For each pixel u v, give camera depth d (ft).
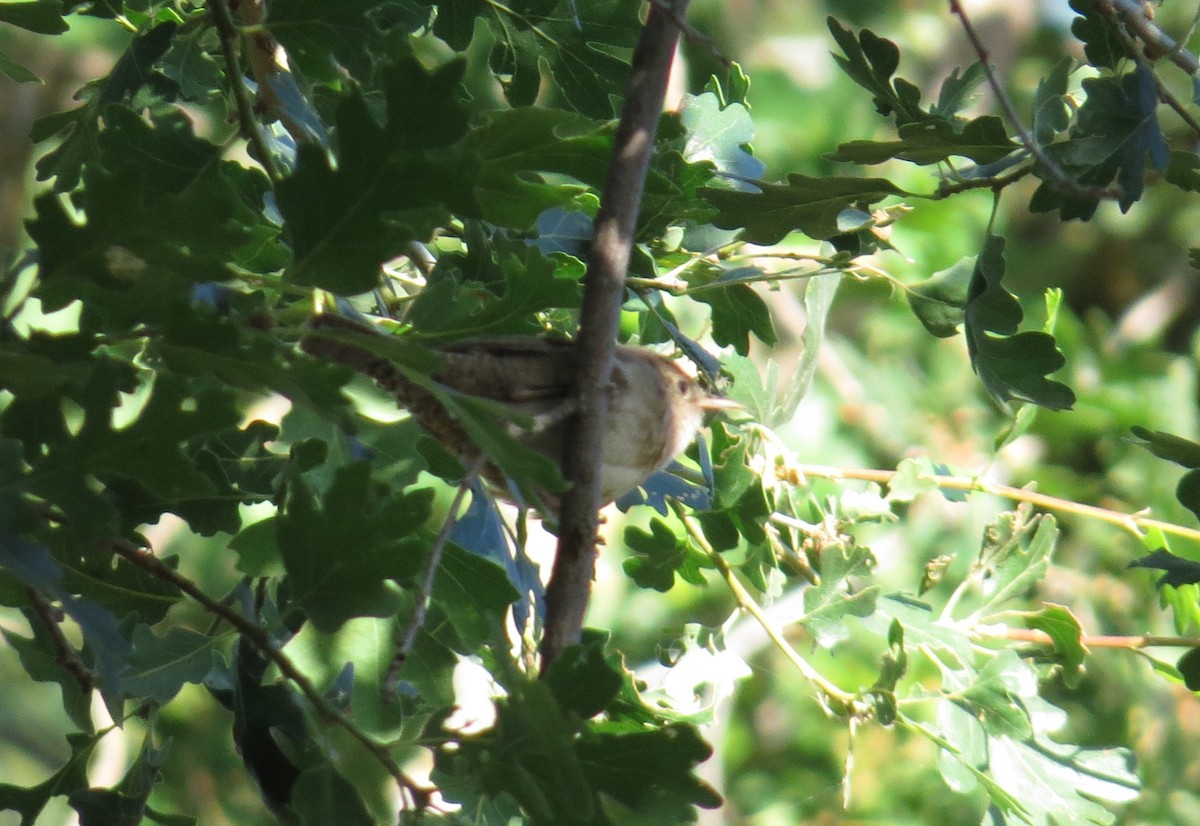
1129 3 20.51
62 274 13.29
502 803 19.98
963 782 23.06
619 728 19.52
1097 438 49.19
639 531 24.70
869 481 27.40
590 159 16.90
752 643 44.78
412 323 17.48
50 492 13.29
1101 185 19.76
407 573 14.52
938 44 62.59
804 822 45.16
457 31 23.15
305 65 19.38
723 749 44.11
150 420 13.37
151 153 19.85
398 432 17.61
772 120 56.34
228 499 18.66
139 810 18.78
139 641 17.71
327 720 14.73
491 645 18.54
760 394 26.68
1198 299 59.11
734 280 24.07
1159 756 40.32
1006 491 25.82
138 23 25.70
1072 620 24.26
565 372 19.62
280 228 21.59
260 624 19.76
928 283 25.27
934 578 25.32
